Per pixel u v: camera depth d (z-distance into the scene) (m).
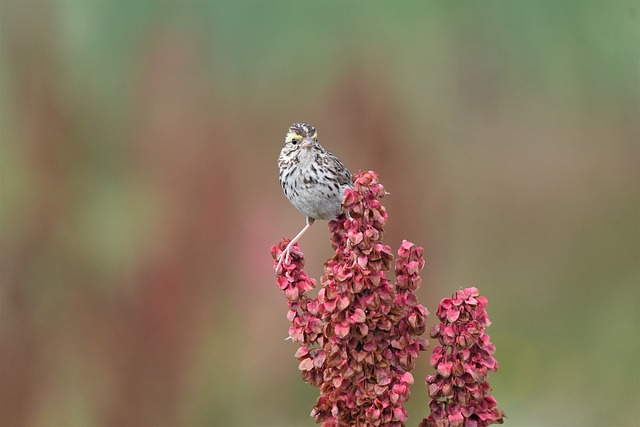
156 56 16.78
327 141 16.25
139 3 16.91
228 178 16.03
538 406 15.71
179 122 16.47
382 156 16.12
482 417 6.85
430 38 17.23
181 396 15.12
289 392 15.37
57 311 15.55
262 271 15.48
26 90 16.66
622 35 17.08
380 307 6.81
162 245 15.61
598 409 15.70
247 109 16.66
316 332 7.19
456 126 17.22
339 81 16.50
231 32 16.81
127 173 16.42
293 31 16.75
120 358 15.26
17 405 15.07
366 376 6.94
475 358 6.85
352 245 6.79
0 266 15.59
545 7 17.17
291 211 15.75
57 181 16.23
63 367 15.32
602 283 17.27
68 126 16.53
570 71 17.55
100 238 15.99
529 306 16.98
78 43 17.00
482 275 16.86
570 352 16.59
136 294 15.47
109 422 15.07
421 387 14.62
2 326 15.33
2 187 16.14
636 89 17.39
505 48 17.44
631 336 16.66
